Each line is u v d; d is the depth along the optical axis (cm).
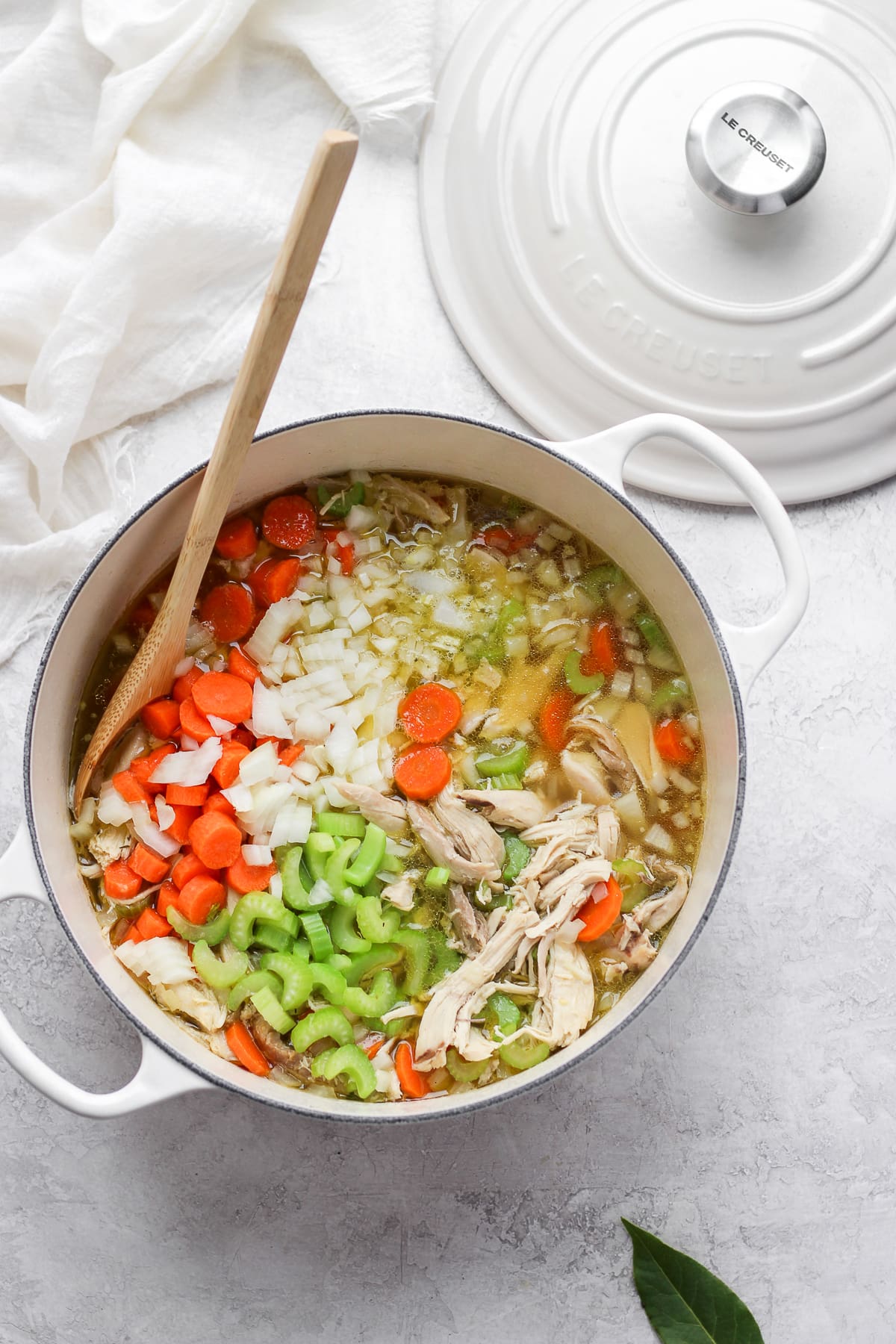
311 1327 90
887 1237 90
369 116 92
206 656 87
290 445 85
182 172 92
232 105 93
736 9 89
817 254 88
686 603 85
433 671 88
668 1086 91
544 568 88
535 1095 90
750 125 84
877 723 92
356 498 88
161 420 93
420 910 85
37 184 93
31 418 90
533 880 84
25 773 80
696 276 89
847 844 92
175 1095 78
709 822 85
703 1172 90
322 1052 83
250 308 93
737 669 82
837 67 88
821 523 93
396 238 93
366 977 84
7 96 92
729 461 83
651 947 84
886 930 91
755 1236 90
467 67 92
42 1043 90
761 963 91
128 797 84
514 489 88
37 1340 89
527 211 90
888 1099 91
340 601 88
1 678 91
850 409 90
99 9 91
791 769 92
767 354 89
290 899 83
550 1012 83
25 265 91
